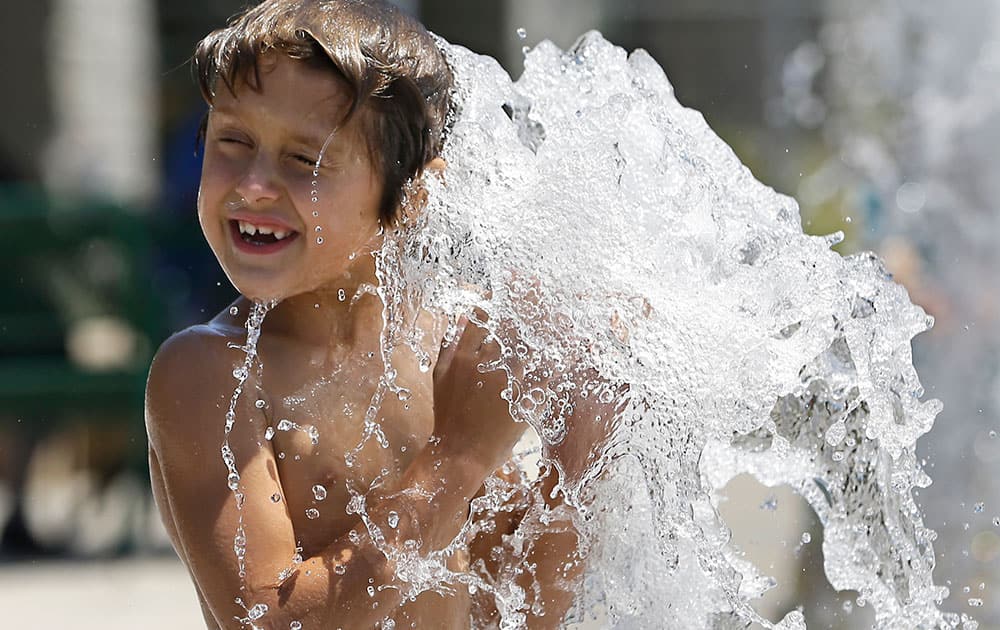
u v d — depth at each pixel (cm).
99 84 2081
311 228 427
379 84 430
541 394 448
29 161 1955
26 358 1438
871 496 525
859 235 1112
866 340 493
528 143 504
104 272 1450
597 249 462
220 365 434
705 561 475
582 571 488
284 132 423
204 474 425
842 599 830
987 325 1016
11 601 1191
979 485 969
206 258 1492
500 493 484
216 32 448
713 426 471
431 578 439
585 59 515
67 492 1470
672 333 466
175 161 1659
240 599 418
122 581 1265
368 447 450
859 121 1396
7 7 2011
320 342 452
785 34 2258
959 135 1101
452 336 462
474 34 2467
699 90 2391
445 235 454
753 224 507
